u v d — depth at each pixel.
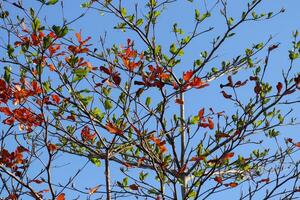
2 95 4.95
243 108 5.71
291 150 6.07
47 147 4.93
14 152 5.05
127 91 5.40
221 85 5.68
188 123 5.53
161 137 5.55
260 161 6.21
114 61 6.24
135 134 5.47
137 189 5.87
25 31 5.14
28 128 5.18
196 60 6.69
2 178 4.89
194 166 6.02
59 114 5.49
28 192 5.03
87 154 6.22
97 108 5.74
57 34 4.89
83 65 5.35
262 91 5.95
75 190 5.37
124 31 6.58
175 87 5.43
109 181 5.20
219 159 5.43
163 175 5.72
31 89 5.07
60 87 5.40
